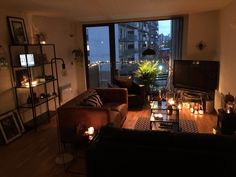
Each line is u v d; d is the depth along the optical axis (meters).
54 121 4.64
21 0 3.29
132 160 2.00
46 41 5.09
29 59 4.13
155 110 3.96
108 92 4.51
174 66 5.62
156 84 6.01
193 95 5.32
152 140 1.97
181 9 4.79
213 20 5.30
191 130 4.01
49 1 3.45
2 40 3.91
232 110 3.53
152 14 5.40
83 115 3.24
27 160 3.13
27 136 3.96
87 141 2.96
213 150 1.82
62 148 3.45
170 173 1.94
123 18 5.91
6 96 4.00
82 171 2.81
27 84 4.25
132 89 5.41
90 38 6.57
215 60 5.29
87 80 6.83
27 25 4.52
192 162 1.84
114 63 6.54
